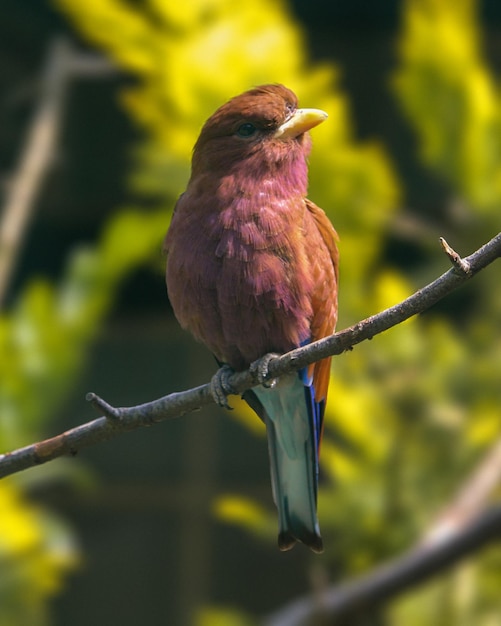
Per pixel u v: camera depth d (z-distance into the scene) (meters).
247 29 9.14
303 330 7.89
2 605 9.27
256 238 7.72
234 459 15.86
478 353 9.05
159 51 9.15
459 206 9.48
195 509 15.88
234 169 7.91
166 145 9.17
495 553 8.71
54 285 15.25
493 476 8.44
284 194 7.89
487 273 9.44
